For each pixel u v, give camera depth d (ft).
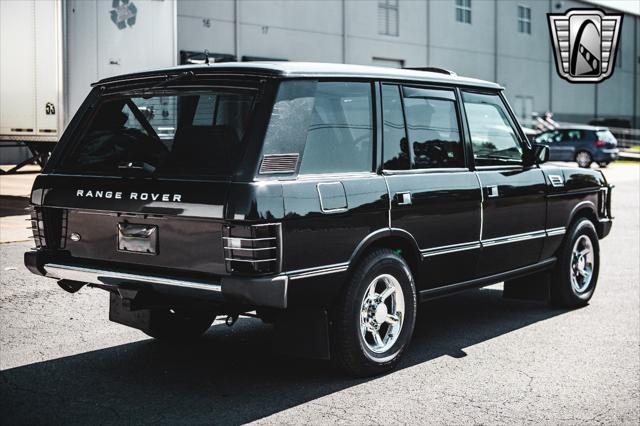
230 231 13.61
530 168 20.74
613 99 165.27
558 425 13.66
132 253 15.01
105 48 43.27
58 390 15.08
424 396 15.03
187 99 15.28
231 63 15.40
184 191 14.16
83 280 15.60
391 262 16.10
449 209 17.62
